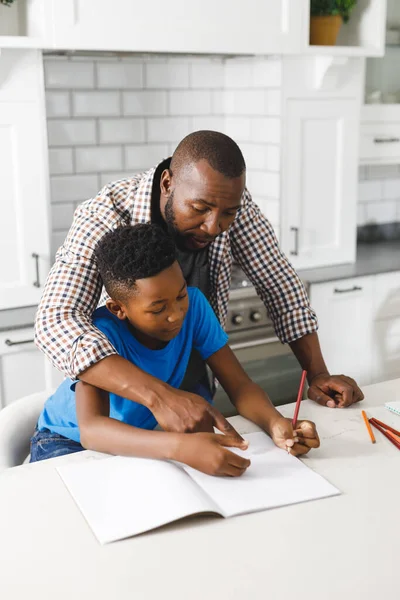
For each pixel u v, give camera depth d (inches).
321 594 35.6
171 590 35.9
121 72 114.3
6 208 95.3
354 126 119.0
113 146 116.3
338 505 44.4
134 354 57.0
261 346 110.0
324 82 114.1
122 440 49.9
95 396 52.9
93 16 92.7
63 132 111.6
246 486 46.5
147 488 45.5
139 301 51.5
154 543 40.2
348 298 117.6
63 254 60.2
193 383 64.8
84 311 57.5
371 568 37.8
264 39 104.8
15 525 42.3
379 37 116.0
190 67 120.0
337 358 119.6
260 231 71.1
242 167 55.9
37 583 36.7
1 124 92.6
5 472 49.3
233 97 121.8
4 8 93.7
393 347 125.3
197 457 47.3
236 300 106.7
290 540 40.5
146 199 60.9
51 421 60.4
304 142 115.4
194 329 60.9
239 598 35.3
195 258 67.4
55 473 48.9
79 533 41.3
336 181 119.9
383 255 131.3
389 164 140.6
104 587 36.3
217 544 40.1
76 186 114.5
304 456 51.6
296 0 105.8
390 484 47.3
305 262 120.3
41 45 90.2
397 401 61.4
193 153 54.9
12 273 97.7
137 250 51.1
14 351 93.5
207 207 55.1
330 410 60.6
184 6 98.3
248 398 58.3
